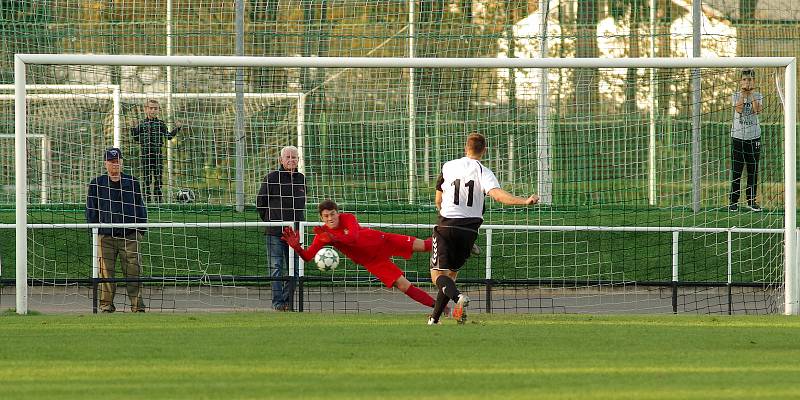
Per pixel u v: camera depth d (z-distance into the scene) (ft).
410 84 205.98
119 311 157.38
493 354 95.25
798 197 223.71
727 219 190.19
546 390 75.92
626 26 252.21
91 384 78.79
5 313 138.51
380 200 198.59
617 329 116.98
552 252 188.65
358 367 87.10
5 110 235.61
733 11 250.98
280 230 157.89
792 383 79.30
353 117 209.26
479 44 237.66
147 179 191.11
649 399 72.33
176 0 237.04
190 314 137.08
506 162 213.87
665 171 205.98
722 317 134.41
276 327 118.21
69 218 198.08
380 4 233.55
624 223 191.72
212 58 142.92
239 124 195.11
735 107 187.42
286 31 233.55
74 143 214.90
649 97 230.48
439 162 206.69
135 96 209.05
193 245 184.85
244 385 78.13
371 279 158.30
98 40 237.25
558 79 222.48
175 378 81.56
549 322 125.49
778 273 178.81
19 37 233.14
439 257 123.03
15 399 72.64
